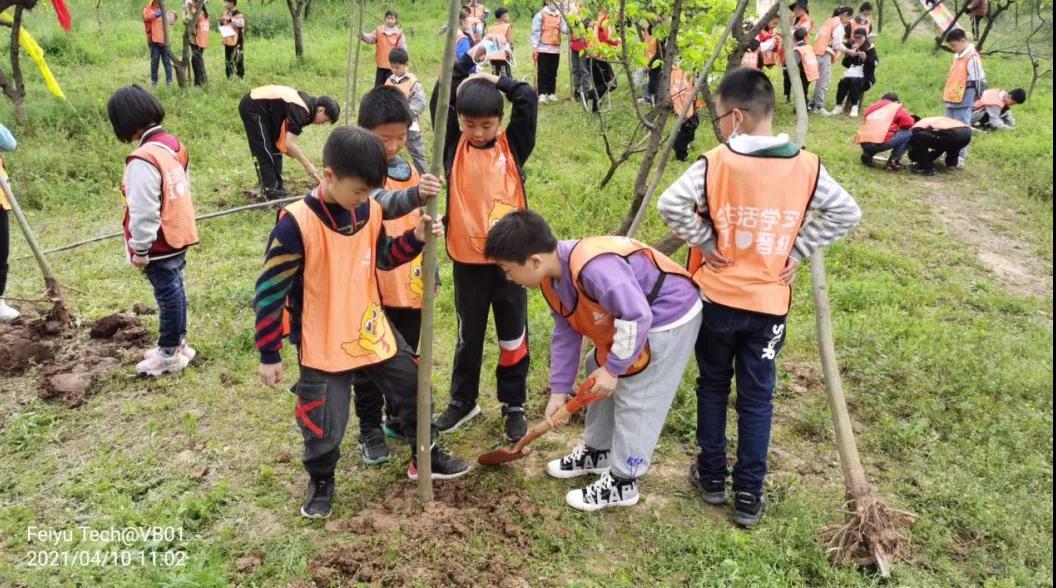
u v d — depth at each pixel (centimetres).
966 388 463
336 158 281
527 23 2050
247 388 457
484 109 339
